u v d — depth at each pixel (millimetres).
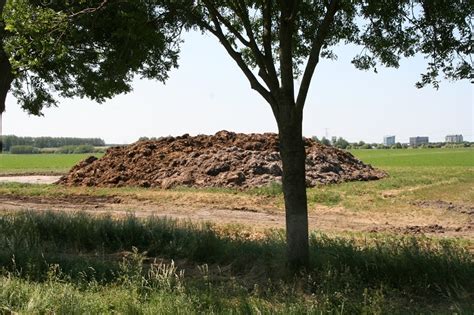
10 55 9469
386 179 28812
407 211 17938
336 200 20219
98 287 7012
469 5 7176
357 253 8094
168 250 9719
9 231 10242
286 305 6168
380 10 7680
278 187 22547
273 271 8102
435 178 29703
